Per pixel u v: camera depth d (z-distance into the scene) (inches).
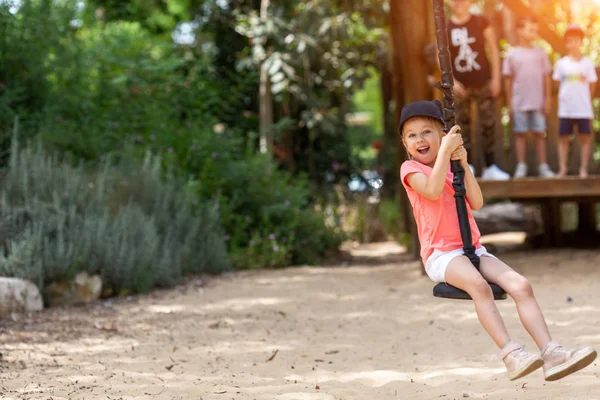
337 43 601.9
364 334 262.4
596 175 393.1
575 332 244.4
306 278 390.9
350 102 663.8
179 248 394.0
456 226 164.2
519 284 154.4
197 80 538.6
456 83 382.3
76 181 363.9
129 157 420.2
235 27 596.1
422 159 167.9
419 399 177.3
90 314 302.5
